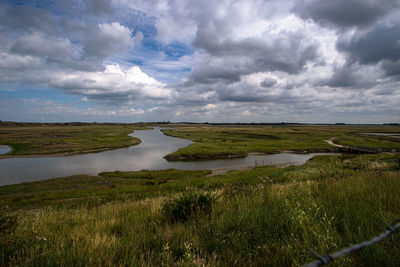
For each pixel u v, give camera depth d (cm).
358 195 491
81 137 10362
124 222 486
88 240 334
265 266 246
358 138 9931
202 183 2198
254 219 370
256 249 276
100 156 5894
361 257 233
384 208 377
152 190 2220
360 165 1986
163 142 9538
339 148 6706
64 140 8931
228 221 378
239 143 8069
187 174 3572
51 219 565
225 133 13675
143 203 760
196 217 443
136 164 4853
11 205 1864
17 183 3216
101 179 3231
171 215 482
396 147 6284
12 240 326
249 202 509
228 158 5662
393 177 714
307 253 233
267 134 12419
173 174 3581
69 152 6506
